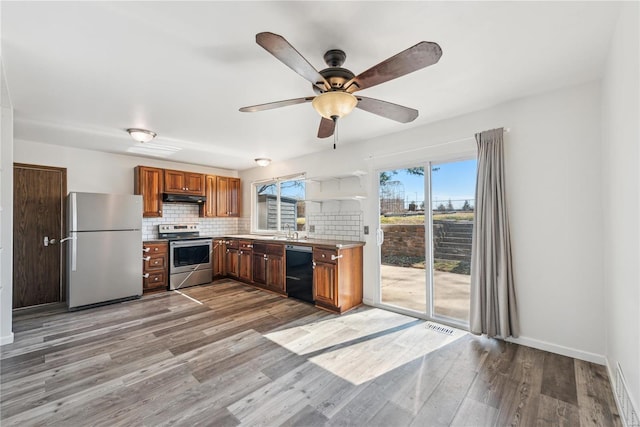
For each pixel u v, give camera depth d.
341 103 1.72
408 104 2.66
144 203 4.61
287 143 4.00
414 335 2.82
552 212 2.41
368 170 3.81
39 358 2.37
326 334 2.86
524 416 1.68
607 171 2.06
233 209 5.90
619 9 1.48
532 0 1.40
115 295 3.94
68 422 1.65
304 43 1.72
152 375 2.12
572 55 1.89
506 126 2.63
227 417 1.69
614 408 1.74
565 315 2.36
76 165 4.23
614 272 1.90
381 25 1.57
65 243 4.08
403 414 1.71
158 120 3.06
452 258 3.12
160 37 1.67
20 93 2.39
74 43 1.72
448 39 1.70
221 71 2.06
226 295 4.31
